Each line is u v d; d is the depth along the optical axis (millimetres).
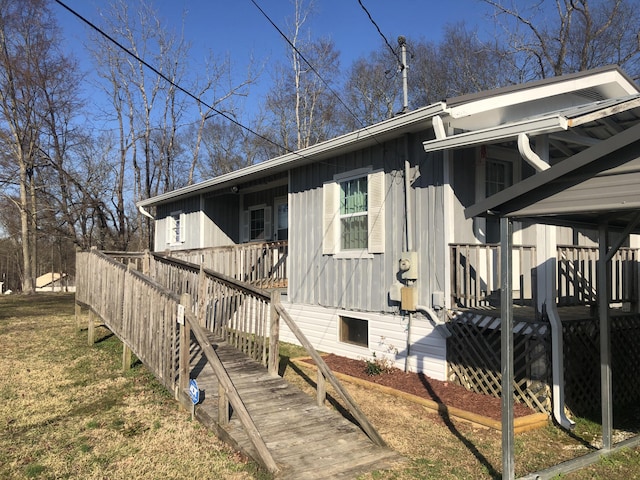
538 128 4984
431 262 6738
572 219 4590
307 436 4449
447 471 3969
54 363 7320
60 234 23375
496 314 5855
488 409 5406
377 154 7699
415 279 6875
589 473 4008
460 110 6047
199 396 5188
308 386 6355
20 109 22922
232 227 14172
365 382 6465
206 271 7906
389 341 7375
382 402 5797
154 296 6074
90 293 9000
